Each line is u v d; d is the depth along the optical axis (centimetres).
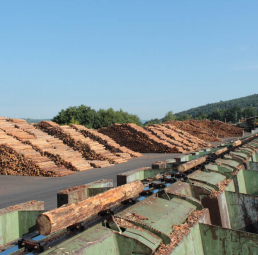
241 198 470
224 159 783
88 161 1867
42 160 1594
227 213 468
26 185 1228
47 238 239
